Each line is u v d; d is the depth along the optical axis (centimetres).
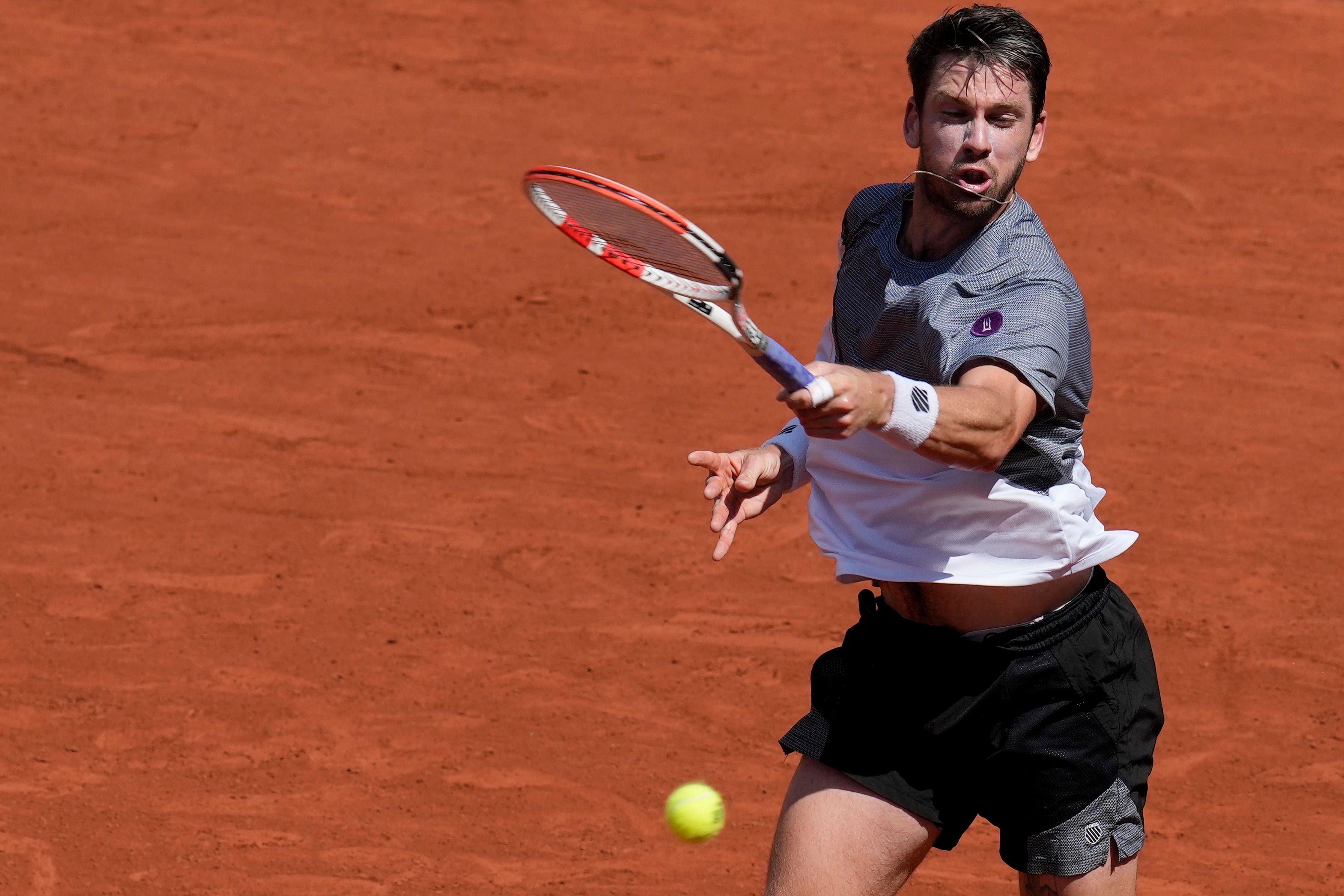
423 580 2725
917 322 1222
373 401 3541
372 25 6738
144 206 4825
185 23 6688
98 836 1998
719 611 2648
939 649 1317
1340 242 4756
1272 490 3184
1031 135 1258
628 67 6400
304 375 3678
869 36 6888
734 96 6103
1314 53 6644
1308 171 5378
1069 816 1314
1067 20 7025
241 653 2467
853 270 1300
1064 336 1167
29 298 4109
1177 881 1962
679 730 2281
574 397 3600
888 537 1314
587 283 4338
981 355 1148
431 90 6050
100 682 2373
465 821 2050
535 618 2603
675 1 7212
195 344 3853
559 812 2073
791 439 1435
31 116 5572
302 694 2352
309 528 2917
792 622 2616
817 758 1352
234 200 4909
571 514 3005
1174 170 5359
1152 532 2988
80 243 4509
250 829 2022
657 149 5512
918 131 1265
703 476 3198
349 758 2189
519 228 4766
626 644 2528
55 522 2920
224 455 3241
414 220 4800
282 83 6041
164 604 2620
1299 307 4269
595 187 1159
